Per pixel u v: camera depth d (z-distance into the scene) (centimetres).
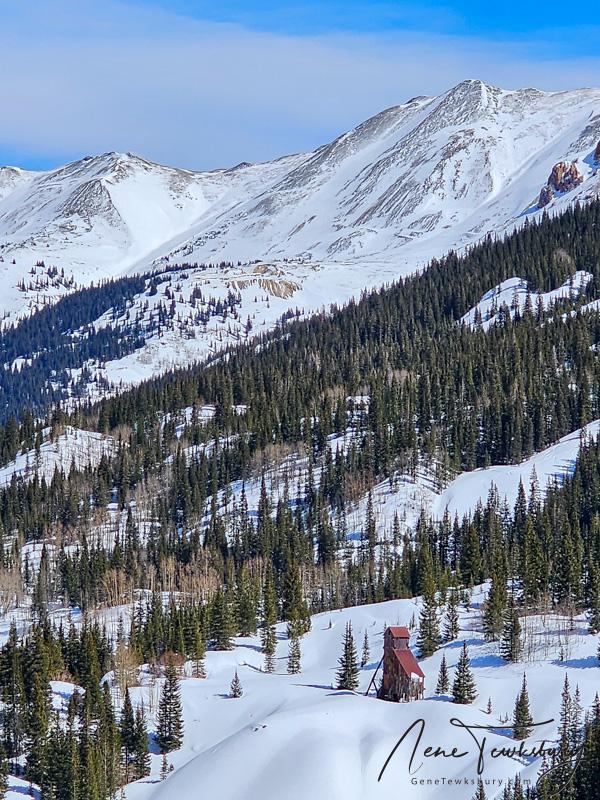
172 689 17388
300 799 14788
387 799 14750
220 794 15238
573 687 16350
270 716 16712
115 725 16975
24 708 17612
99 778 15625
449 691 17350
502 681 17150
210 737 17225
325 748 15562
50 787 15762
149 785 16162
